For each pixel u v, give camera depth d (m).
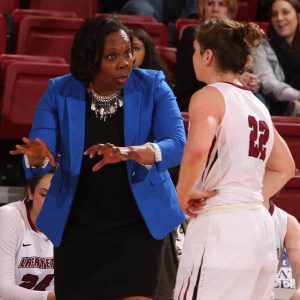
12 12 16.09
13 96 11.64
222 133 6.05
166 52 13.68
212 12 13.70
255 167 6.14
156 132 6.69
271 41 14.02
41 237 8.19
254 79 13.02
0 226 8.06
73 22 14.24
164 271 8.03
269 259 6.12
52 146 6.69
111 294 6.64
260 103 6.35
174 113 6.73
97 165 6.05
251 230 6.00
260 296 6.17
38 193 7.97
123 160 6.18
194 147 5.80
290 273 8.73
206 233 6.01
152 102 6.77
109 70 6.59
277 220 7.34
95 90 6.79
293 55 13.89
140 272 6.62
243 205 6.04
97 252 6.69
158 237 6.64
